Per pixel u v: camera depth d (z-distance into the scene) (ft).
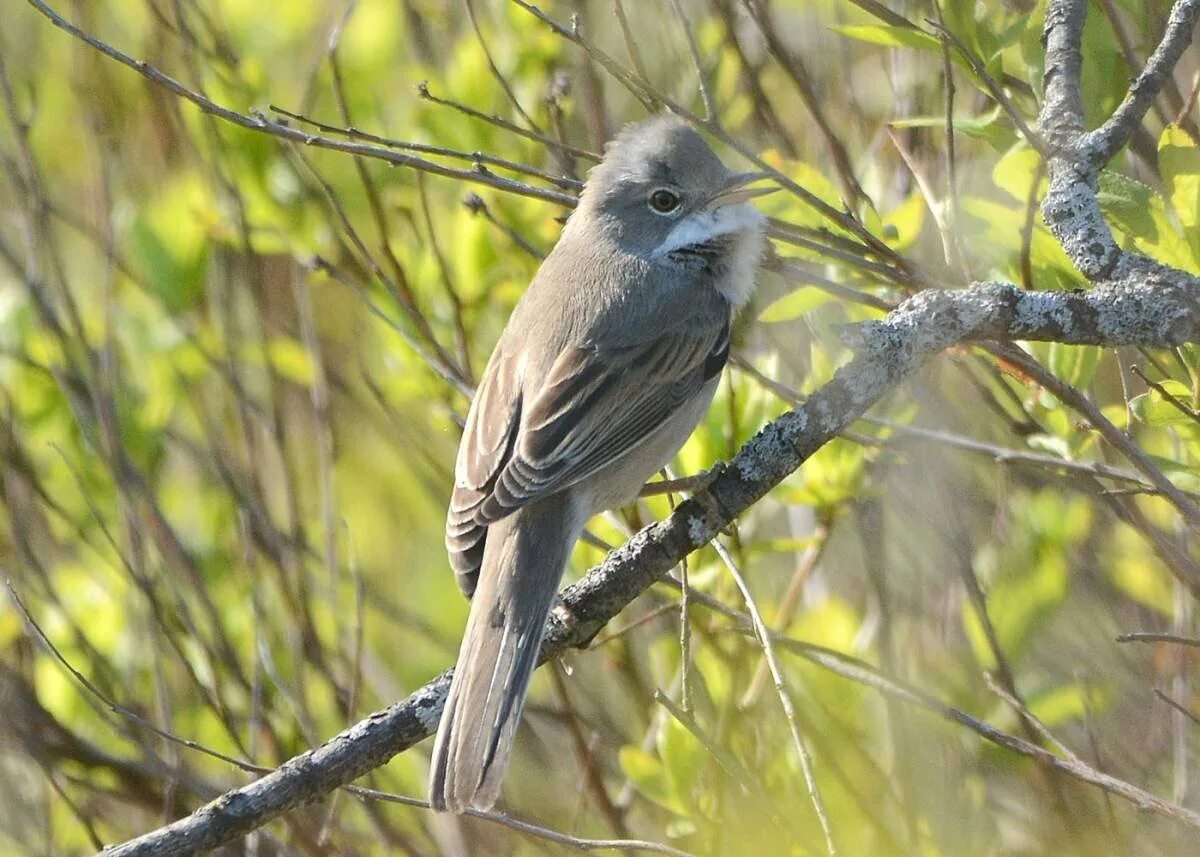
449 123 37.27
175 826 24.50
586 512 29.63
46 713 36.09
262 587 39.01
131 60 26.45
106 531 34.81
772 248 30.19
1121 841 32.45
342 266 38.78
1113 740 35.94
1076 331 25.27
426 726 25.64
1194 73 33.37
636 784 32.78
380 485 46.88
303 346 42.52
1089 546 37.40
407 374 37.76
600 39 39.22
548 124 36.32
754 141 37.81
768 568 39.63
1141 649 36.88
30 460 38.78
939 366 35.24
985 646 34.63
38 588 39.42
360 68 42.37
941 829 31.89
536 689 41.06
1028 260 26.81
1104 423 25.81
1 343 40.06
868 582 36.58
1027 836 34.09
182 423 44.24
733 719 32.60
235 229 39.47
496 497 28.12
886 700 33.01
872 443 30.83
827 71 40.04
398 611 41.24
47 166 48.60
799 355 37.09
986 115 30.76
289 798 24.89
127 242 44.27
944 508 33.68
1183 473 28.19
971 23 28.35
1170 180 26.94
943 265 31.94
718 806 31.24
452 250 38.91
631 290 30.71
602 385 29.71
